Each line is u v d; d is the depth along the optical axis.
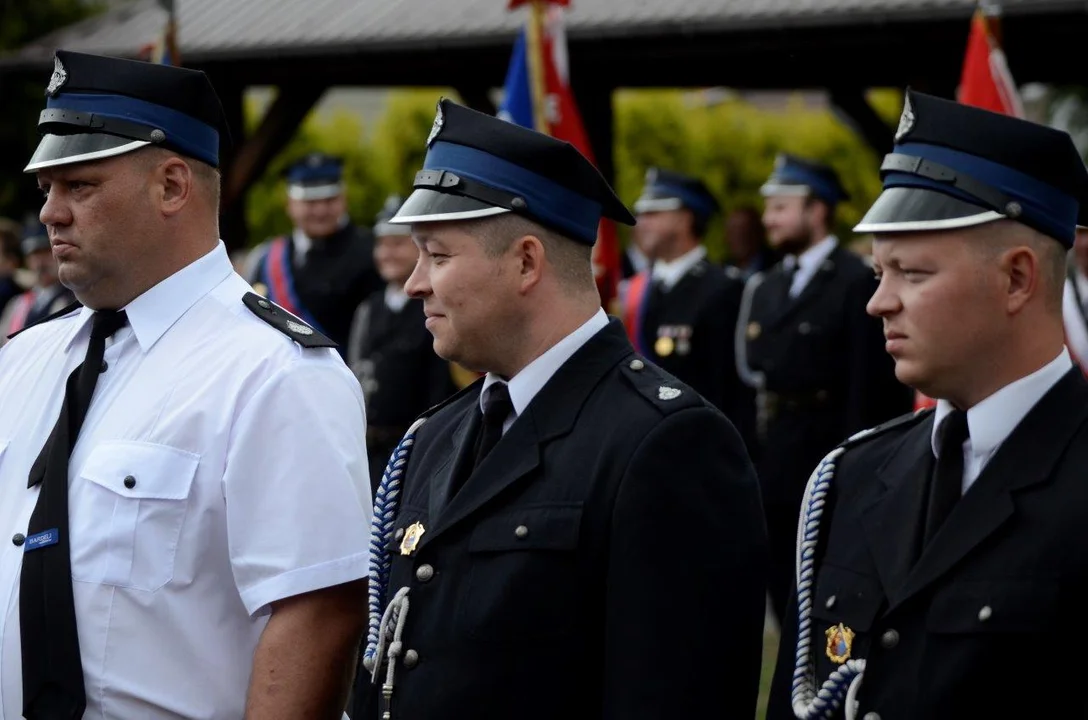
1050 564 5.46
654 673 5.96
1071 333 14.34
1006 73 12.88
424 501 6.70
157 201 7.02
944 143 5.81
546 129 14.72
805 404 16.11
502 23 18.69
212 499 6.70
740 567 6.19
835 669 5.96
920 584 5.68
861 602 5.93
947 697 5.52
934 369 5.78
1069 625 5.41
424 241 6.55
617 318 6.75
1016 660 5.44
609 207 6.78
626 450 6.18
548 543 6.15
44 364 7.38
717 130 37.56
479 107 21.52
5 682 6.69
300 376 6.83
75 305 7.79
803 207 16.47
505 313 6.49
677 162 37.28
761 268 23.50
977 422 5.80
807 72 19.91
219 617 6.74
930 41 16.47
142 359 7.00
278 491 6.66
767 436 16.33
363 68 20.38
